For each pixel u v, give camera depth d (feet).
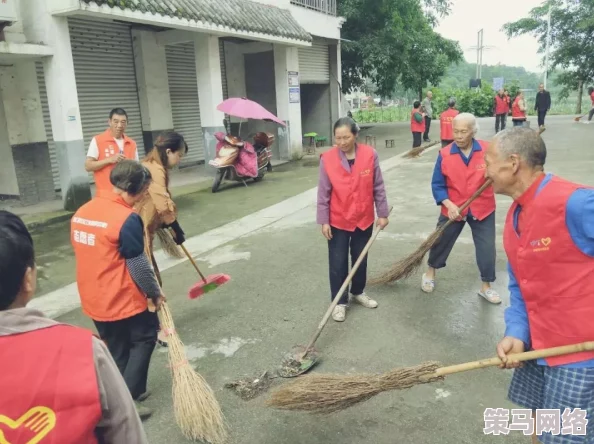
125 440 3.81
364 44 56.18
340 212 12.36
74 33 30.48
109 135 16.33
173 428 9.06
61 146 25.11
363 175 12.21
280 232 21.31
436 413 9.06
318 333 11.02
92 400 3.48
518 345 6.39
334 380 7.63
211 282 12.85
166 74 37.29
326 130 55.31
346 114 60.44
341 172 12.21
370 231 13.15
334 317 12.85
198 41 33.94
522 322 6.53
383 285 15.02
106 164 15.90
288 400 7.72
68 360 3.52
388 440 8.41
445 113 37.19
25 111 27.45
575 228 5.47
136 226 8.62
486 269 13.34
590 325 5.68
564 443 6.00
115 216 8.57
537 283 5.95
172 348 8.96
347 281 11.71
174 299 14.80
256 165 31.99
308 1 45.96
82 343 3.63
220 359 11.30
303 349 11.40
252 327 12.80
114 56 33.53
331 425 8.88
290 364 10.72
